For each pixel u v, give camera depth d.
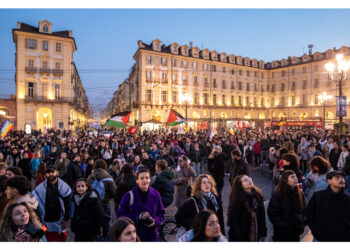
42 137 19.97
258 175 11.60
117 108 88.00
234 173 6.40
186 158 6.50
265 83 60.81
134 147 14.30
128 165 4.89
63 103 39.16
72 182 6.75
